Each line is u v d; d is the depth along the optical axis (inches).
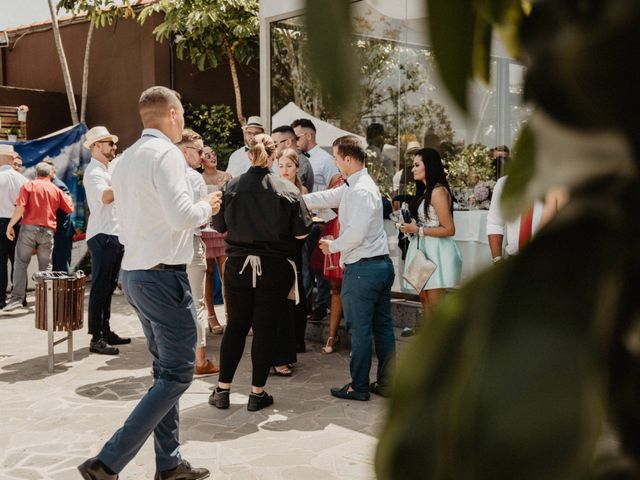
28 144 415.5
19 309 351.9
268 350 188.5
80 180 429.4
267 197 177.6
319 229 259.6
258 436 172.6
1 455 163.2
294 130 266.5
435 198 200.7
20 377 226.4
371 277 191.5
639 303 9.2
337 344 259.4
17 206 345.4
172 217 127.0
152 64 465.7
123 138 497.0
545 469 8.5
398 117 239.6
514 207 10.0
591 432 8.6
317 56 8.7
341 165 191.8
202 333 223.5
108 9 440.1
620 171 9.4
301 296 248.2
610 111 9.3
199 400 199.3
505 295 9.4
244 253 182.1
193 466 154.8
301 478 148.6
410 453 9.6
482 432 8.8
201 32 383.9
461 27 10.3
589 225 9.5
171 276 131.5
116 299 373.7
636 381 9.2
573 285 9.3
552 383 8.8
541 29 9.8
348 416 185.5
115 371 233.0
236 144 478.6
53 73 534.9
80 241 431.5
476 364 9.2
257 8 391.2
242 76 486.9
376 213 190.4
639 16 9.1
